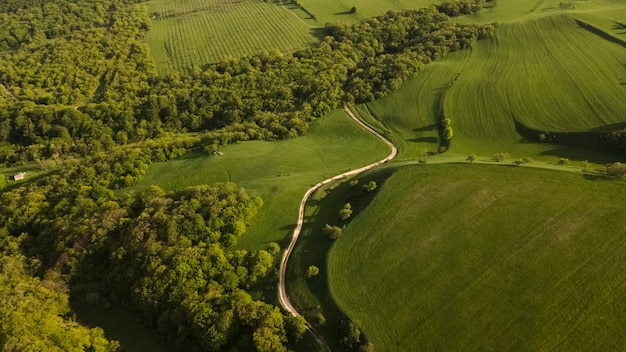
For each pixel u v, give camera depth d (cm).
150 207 9844
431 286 7525
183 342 7569
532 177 9556
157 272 8244
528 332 6631
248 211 9631
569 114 13212
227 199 9756
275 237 9288
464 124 13912
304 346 7044
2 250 10069
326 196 10569
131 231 9256
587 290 7050
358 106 16100
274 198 10375
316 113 15812
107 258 9375
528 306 6975
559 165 10375
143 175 12525
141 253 8738
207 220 9238
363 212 9231
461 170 10094
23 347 6919
